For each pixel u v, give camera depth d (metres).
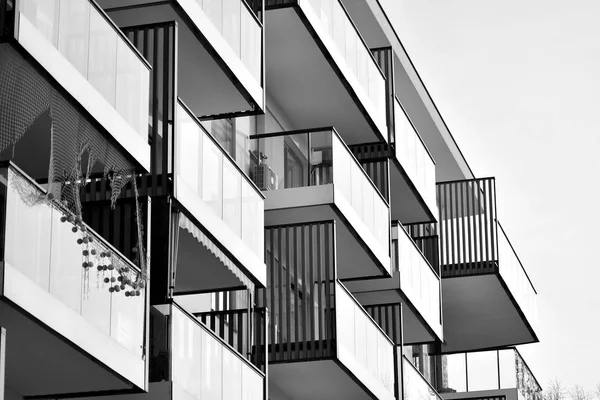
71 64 14.49
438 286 28.02
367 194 23.36
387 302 25.64
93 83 14.98
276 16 21.73
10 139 14.77
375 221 23.67
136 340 15.13
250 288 18.97
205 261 18.36
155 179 16.59
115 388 15.23
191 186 17.08
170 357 15.77
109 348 14.54
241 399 17.75
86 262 14.05
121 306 14.84
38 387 15.15
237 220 18.44
